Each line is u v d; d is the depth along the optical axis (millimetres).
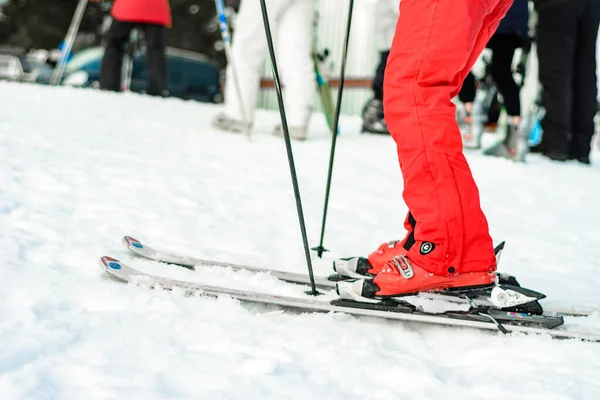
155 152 4047
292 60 5336
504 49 5445
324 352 1465
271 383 1285
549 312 1789
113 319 1521
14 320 1450
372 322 1757
